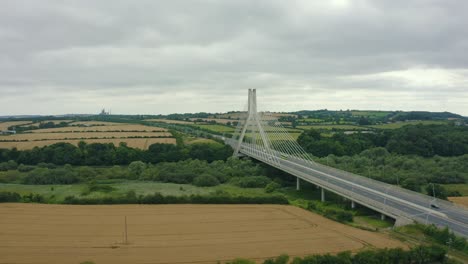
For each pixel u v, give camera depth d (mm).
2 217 96312
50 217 96750
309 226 90438
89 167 176250
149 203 110438
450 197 117500
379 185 116812
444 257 68625
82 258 71250
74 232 85625
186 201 111062
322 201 114375
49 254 73000
